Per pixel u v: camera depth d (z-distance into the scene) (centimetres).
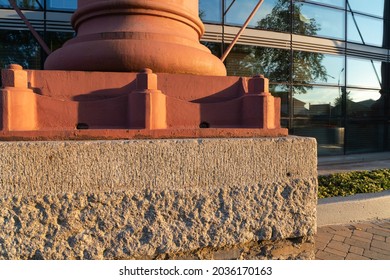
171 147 170
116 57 199
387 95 1345
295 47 1109
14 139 162
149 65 204
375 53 1298
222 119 200
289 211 191
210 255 181
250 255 189
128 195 165
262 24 1053
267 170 187
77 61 204
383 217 511
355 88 1255
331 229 456
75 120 180
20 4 831
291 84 1107
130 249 165
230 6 979
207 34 978
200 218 175
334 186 591
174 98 193
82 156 159
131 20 212
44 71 185
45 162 155
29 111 171
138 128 179
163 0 221
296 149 192
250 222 184
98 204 162
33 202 154
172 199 171
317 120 1171
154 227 169
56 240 157
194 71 218
